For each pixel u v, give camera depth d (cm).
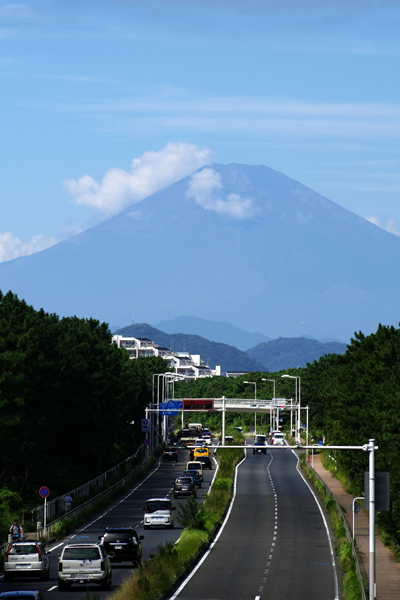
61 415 12950
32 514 9362
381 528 8050
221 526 9744
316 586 5972
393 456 7894
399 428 8306
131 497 12750
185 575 6400
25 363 11369
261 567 6875
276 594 5619
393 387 9469
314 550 7919
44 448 12256
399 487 7375
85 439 14775
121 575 6338
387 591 5703
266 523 10012
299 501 12325
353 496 12331
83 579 5494
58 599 5081
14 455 11312
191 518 8838
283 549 7975
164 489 13875
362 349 13062
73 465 14288
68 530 9006
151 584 5238
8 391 11062
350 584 5569
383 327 12438
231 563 7088
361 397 10962
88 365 14688
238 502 12194
